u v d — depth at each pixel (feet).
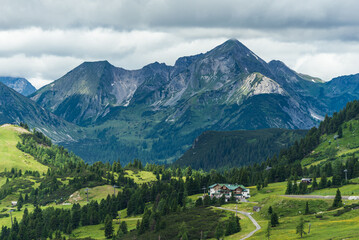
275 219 561.43
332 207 588.09
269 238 493.77
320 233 458.50
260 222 612.29
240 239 523.70
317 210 595.06
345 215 526.57
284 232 505.66
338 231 450.30
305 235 465.06
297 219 564.30
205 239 586.04
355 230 437.58
